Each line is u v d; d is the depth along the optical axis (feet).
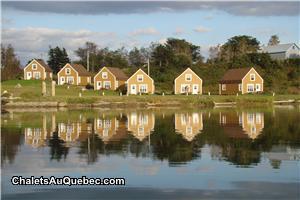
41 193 67.46
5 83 380.78
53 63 539.29
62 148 104.47
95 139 119.24
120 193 67.21
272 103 294.66
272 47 519.60
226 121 169.07
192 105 276.00
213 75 428.56
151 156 93.97
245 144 109.70
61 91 327.47
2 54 465.88
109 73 373.61
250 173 78.02
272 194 66.13
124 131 136.98
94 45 556.51
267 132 133.28
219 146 106.73
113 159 90.89
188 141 115.24
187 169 81.56
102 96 289.53
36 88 335.26
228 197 65.00
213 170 80.53
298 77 408.67
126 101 268.82
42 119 179.01
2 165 85.30
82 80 416.46
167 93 351.87
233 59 474.08
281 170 80.02
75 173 78.84
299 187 69.36
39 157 93.04
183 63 464.65
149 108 258.37
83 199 64.64
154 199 64.54
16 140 117.39
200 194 66.39
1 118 183.32
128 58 580.30
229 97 294.87
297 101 302.86
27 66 430.61
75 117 189.47
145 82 350.84
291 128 143.02
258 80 361.92
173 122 165.78
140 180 73.97
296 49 507.30
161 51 477.36
